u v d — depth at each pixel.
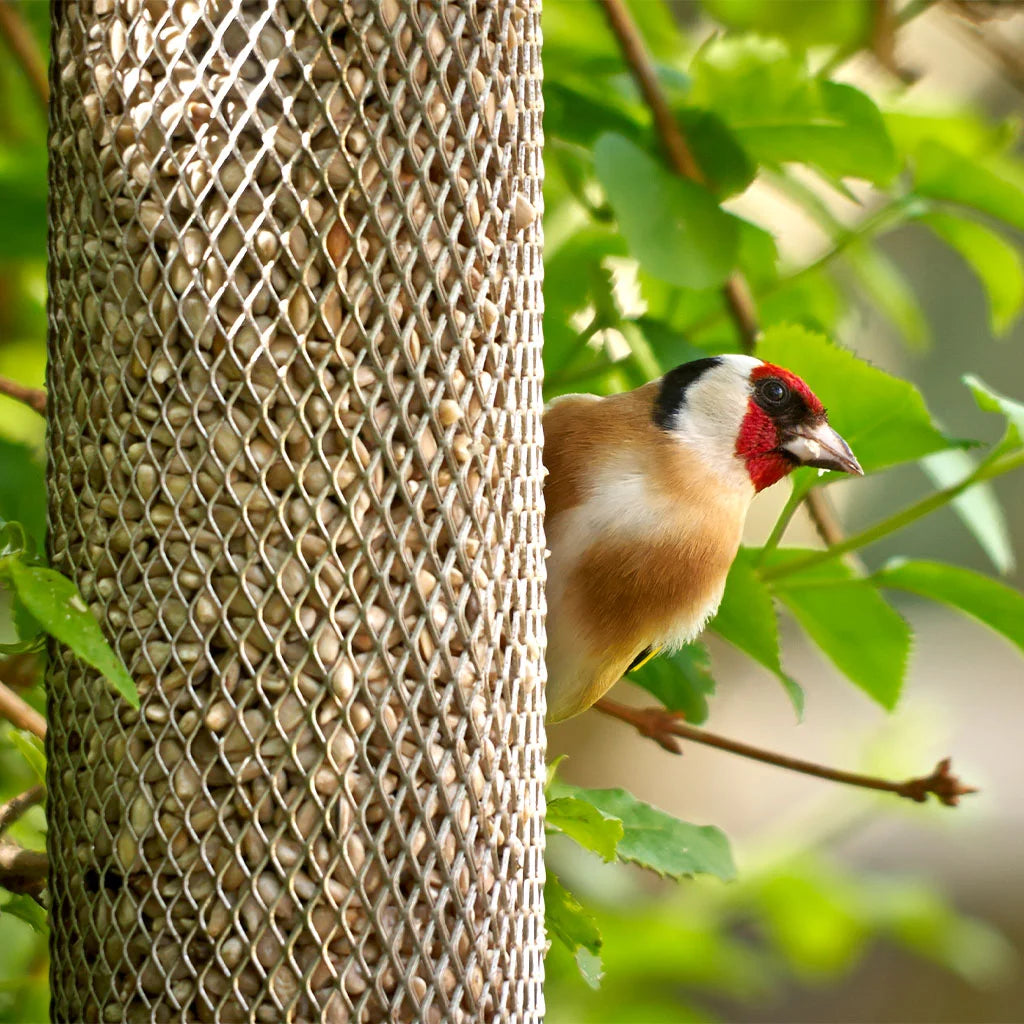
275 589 4.88
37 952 7.19
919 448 7.03
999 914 19.12
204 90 4.83
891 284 8.74
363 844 4.91
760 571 7.25
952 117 8.05
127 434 4.95
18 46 7.59
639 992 10.15
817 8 7.98
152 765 4.90
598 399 7.21
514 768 5.31
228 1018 4.85
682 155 6.95
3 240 7.58
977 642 21.22
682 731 7.29
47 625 4.16
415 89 4.98
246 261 4.86
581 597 6.84
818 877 10.59
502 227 5.26
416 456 5.02
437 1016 5.02
